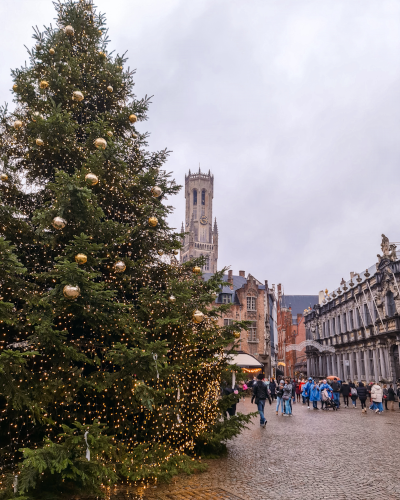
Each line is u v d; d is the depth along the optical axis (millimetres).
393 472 8539
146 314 8750
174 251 10359
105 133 8875
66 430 6086
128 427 8242
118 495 6957
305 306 108125
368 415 21719
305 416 20828
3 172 9117
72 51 10523
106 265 8672
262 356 58406
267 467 8906
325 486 7500
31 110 9148
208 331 9984
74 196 7223
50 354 7043
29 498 5980
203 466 8352
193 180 158750
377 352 41469
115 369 8695
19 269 6070
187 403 9656
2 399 7055
